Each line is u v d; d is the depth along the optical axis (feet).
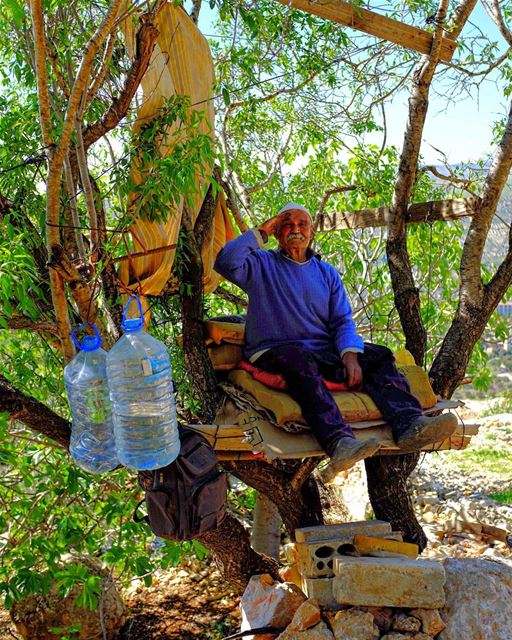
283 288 14.74
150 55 14.42
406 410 13.61
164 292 17.19
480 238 18.61
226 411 14.39
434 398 15.25
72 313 16.62
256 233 14.78
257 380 14.08
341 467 12.50
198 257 16.69
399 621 14.02
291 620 15.35
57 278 13.39
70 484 16.96
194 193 15.47
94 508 19.34
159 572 23.93
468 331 18.76
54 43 15.89
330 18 16.43
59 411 20.51
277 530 22.53
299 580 17.06
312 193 28.35
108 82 15.69
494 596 14.52
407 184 18.86
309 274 14.98
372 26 16.83
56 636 19.38
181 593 22.74
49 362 19.27
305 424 13.28
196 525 13.19
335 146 26.76
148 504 13.51
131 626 20.92
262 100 22.88
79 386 12.24
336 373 14.14
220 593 22.63
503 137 18.04
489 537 24.14
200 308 16.47
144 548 20.44
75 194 14.37
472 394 57.36
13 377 18.93
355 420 13.57
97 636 19.62
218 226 18.17
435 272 25.94
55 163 12.04
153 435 11.75
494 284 18.97
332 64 22.65
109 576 17.99
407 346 19.04
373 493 18.15
